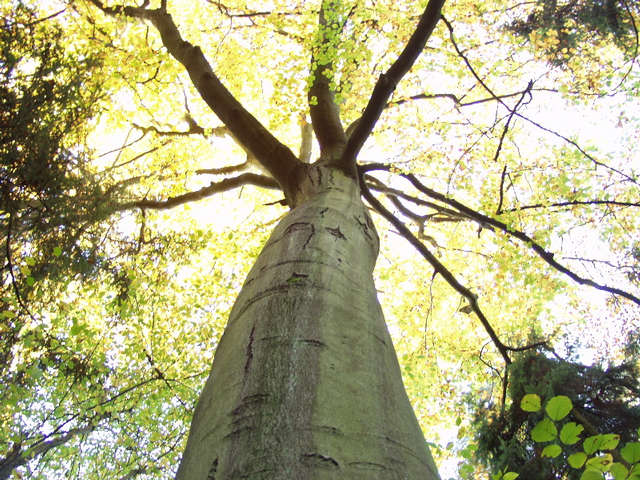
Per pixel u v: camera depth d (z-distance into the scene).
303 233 3.03
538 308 8.41
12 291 5.56
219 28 9.70
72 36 8.34
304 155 8.70
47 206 5.23
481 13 8.55
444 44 8.30
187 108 9.70
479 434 6.55
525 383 6.29
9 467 7.04
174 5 9.88
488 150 8.02
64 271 5.86
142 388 7.37
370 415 1.64
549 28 8.25
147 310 8.00
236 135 5.40
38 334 5.82
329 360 1.84
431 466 1.61
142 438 7.43
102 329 7.50
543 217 7.59
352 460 1.42
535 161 8.12
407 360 8.89
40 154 4.92
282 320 2.08
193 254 8.08
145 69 8.60
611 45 8.36
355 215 3.60
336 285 2.43
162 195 8.87
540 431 1.79
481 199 7.70
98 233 6.39
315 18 8.28
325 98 5.96
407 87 8.34
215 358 2.26
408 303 9.78
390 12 7.70
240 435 1.50
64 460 7.23
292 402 1.60
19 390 6.25
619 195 7.79
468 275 9.65
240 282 9.14
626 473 1.79
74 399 6.86
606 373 6.16
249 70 9.87
